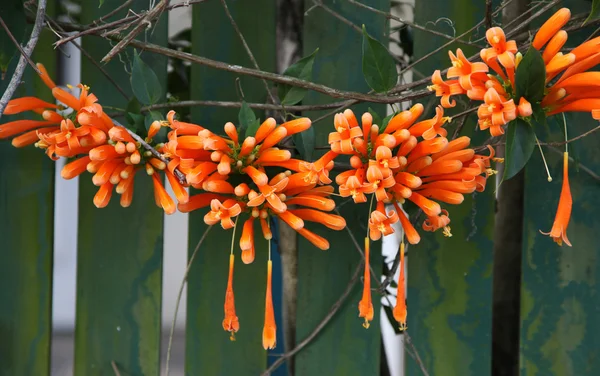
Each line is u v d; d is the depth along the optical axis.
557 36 1.04
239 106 1.18
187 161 1.08
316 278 1.23
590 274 1.20
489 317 1.21
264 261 1.23
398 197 1.10
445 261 1.22
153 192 1.23
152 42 1.22
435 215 1.08
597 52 1.04
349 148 1.07
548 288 1.21
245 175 1.13
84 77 1.23
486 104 1.04
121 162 1.11
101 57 1.22
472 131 1.20
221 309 1.23
